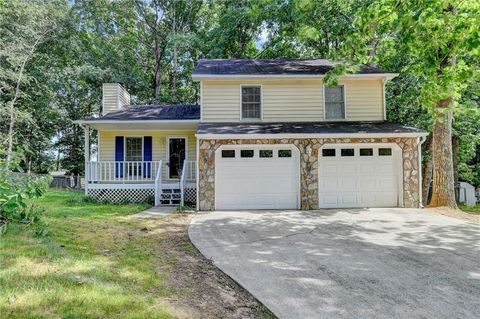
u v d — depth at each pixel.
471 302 3.74
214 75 12.30
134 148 14.56
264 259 5.33
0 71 18.58
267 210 10.59
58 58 23.53
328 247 6.10
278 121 12.64
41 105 22.06
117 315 2.94
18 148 6.34
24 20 20.34
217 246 6.11
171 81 27.56
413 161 10.98
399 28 8.57
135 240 6.12
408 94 14.85
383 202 11.10
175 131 14.61
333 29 17.45
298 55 21.08
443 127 10.99
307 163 10.80
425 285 4.25
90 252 4.84
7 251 4.31
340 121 12.62
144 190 13.12
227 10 22.03
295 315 3.40
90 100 25.05
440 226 8.02
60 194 14.82
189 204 12.63
